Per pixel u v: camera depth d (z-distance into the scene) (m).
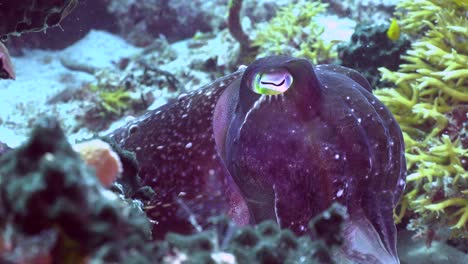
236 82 1.90
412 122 3.81
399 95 3.86
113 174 1.17
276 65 1.58
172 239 0.90
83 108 6.70
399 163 1.74
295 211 1.66
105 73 7.19
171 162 1.90
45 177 0.65
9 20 1.89
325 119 1.62
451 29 3.86
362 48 4.56
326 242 0.94
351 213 1.62
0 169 0.69
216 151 1.86
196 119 1.90
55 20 2.05
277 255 0.89
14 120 7.03
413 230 3.55
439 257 3.27
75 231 0.66
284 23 6.39
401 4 4.88
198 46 8.41
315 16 6.73
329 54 5.58
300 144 1.61
